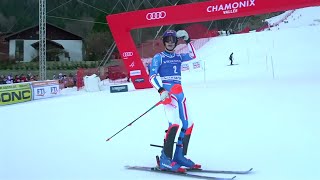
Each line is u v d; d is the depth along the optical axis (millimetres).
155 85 3777
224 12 13664
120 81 23594
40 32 18484
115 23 15430
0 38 39000
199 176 3623
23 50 36219
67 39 38344
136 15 15016
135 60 16094
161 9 14531
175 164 3801
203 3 13922
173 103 3785
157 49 34188
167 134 3797
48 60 36781
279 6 12953
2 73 31984
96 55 39125
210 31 45250
